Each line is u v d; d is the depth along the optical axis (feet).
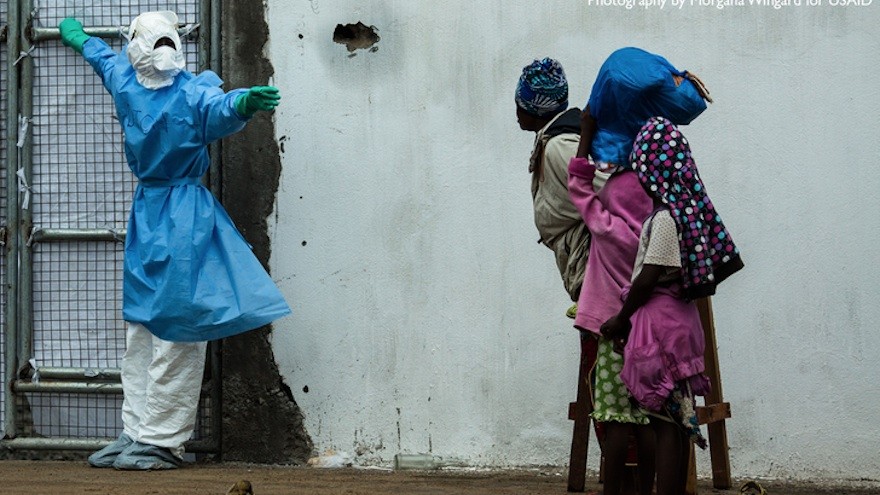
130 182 29.22
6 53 29.58
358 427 28.22
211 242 26.37
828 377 27.22
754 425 27.35
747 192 27.40
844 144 27.25
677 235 19.52
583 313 20.67
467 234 27.96
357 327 28.25
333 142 28.32
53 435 29.27
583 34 27.71
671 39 27.58
